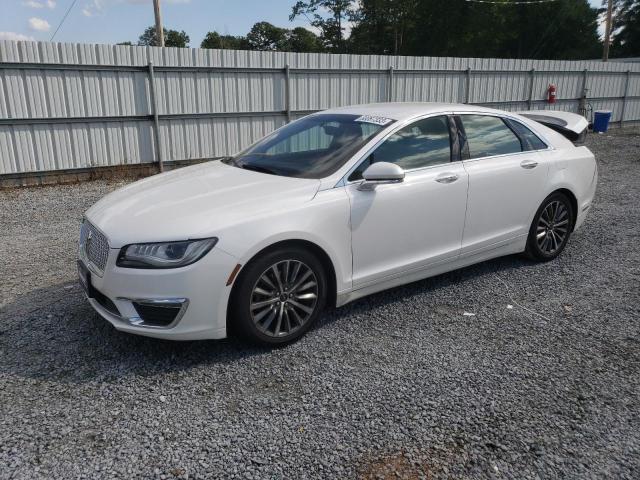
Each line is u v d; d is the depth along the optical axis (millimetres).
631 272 5223
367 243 3990
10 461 2584
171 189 3961
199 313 3346
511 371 3424
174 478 2488
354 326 4047
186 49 11125
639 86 20797
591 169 5688
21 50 9492
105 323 4055
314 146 4406
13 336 3852
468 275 5129
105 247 3432
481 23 50938
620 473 2553
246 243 3393
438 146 4480
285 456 2637
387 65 14156
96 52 10195
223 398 3119
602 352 3678
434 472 2541
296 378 3334
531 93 17734
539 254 5359
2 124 9617
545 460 2631
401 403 3074
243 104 12148
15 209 8195
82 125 10383
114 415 2953
